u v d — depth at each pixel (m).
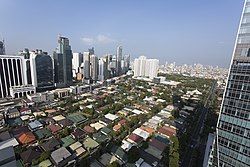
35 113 129.75
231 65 45.44
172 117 131.88
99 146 90.25
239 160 45.91
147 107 160.00
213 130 113.62
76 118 124.25
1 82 164.25
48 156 77.62
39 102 157.00
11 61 170.00
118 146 90.31
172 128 113.88
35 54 186.62
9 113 123.44
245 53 42.72
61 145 88.50
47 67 198.38
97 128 111.62
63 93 186.25
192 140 106.50
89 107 148.88
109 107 151.12
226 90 47.00
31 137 93.31
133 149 83.81
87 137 97.75
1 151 42.47
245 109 43.22
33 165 72.50
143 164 76.00
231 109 46.25
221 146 50.00
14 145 85.38
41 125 110.06
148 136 102.50
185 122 131.12
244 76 42.78
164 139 98.38
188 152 92.56
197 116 144.38
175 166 73.19
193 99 195.75
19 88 170.12
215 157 52.66
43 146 84.81
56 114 131.62
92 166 73.31
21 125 111.44
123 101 172.75
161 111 148.38
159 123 123.44
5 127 106.31
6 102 152.88
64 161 75.25
